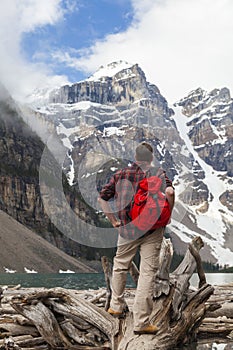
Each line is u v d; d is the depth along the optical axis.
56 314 6.14
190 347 6.14
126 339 5.50
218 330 7.33
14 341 5.73
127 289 10.41
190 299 6.47
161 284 5.97
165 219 5.30
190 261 6.86
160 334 5.62
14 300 6.02
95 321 5.86
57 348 5.83
